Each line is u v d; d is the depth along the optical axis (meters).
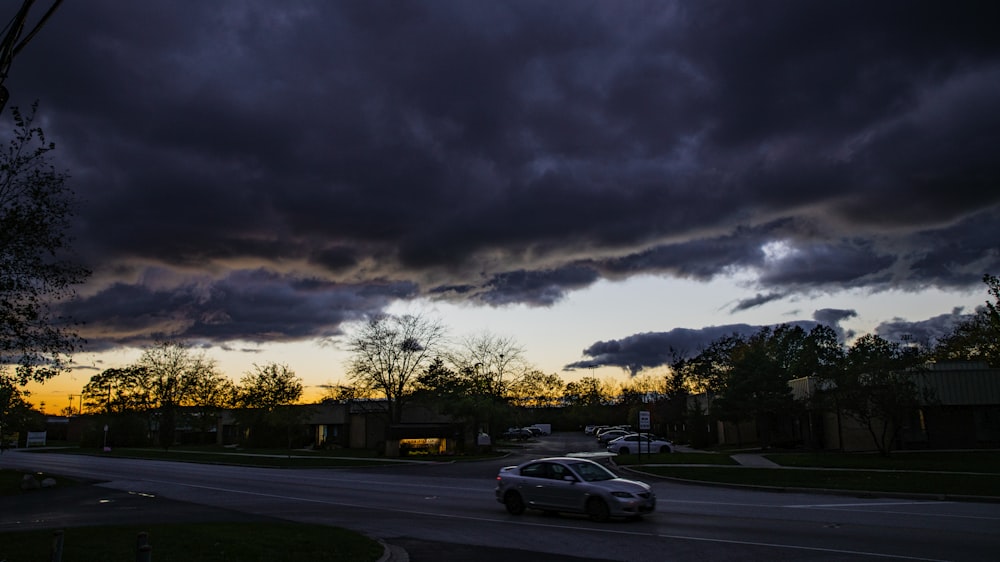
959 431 40.47
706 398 63.66
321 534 14.33
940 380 40.44
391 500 23.23
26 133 17.53
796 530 15.12
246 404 71.94
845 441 41.56
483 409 57.44
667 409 71.25
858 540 13.70
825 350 76.56
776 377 47.94
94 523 17.22
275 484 30.30
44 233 17.75
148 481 32.31
